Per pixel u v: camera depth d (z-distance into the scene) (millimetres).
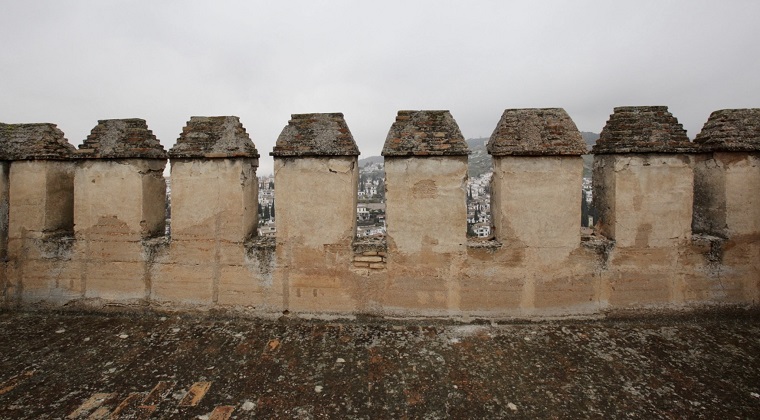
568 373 4492
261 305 5820
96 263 6012
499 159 5562
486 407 3955
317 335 5359
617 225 5520
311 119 5711
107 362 4742
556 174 5457
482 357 4820
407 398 4086
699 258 5598
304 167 5625
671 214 5523
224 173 5719
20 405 3961
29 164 6062
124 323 5730
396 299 5684
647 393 4148
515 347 5039
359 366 4645
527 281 5586
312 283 5738
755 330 5379
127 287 5980
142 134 5902
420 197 5543
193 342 5199
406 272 5641
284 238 5719
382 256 5664
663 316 5629
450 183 5508
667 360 4734
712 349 4957
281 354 4906
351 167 5578
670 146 5383
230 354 4910
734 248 5605
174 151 5707
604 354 4871
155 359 4805
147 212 5969
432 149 5445
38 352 4965
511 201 5516
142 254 5918
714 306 5645
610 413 3867
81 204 5965
